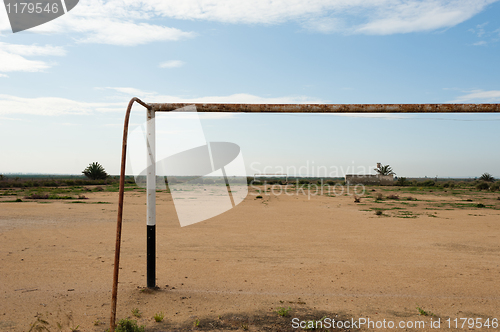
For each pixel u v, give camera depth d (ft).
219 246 31.58
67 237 33.86
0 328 13.48
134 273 21.99
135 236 35.06
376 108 17.71
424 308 16.69
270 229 42.80
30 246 29.19
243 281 20.92
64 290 18.39
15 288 18.45
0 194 97.50
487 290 19.48
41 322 14.12
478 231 42.19
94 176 236.63
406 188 185.16
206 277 21.66
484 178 266.77
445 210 69.51
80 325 14.10
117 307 16.19
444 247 32.09
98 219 47.60
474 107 17.53
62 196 91.97
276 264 25.22
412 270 23.79
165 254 27.96
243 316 15.51
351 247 31.81
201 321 14.87
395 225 47.44
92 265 23.68
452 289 19.63
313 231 41.50
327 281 21.08
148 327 14.12
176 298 17.62
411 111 17.71
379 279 21.58
